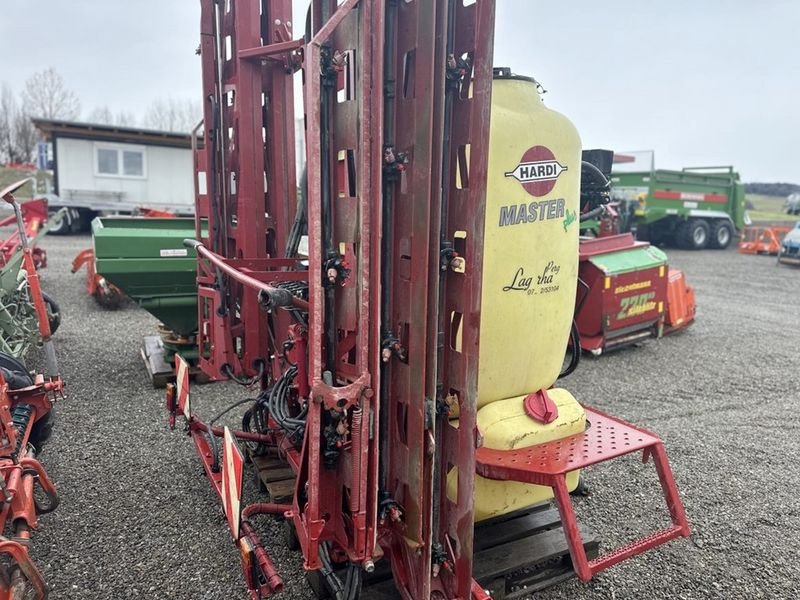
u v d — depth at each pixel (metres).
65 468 3.60
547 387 2.73
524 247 2.43
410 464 1.94
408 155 1.83
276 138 3.09
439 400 2.01
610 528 3.12
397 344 1.92
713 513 3.30
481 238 1.83
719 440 4.36
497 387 2.54
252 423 3.74
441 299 1.99
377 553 1.93
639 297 6.63
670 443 4.27
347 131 1.81
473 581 2.17
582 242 6.43
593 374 5.96
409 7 1.77
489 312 2.41
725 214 18.39
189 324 5.31
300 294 2.29
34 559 2.72
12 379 3.19
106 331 6.91
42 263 9.70
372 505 1.90
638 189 16.95
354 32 1.75
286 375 2.69
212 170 3.36
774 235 17.44
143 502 3.24
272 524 3.02
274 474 3.18
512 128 2.34
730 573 2.77
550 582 2.56
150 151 16.42
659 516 3.25
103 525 3.02
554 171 2.46
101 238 4.88
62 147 15.62
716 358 6.66
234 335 3.30
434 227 1.80
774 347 7.20
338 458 1.98
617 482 3.63
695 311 8.49
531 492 2.63
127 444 3.96
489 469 2.30
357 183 1.78
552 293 2.56
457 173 2.20
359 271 1.79
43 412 3.24
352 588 2.13
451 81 1.85
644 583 2.66
